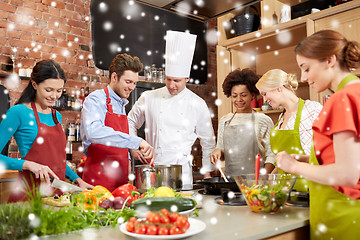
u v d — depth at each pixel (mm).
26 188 1643
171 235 862
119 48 4125
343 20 2707
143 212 1066
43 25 3754
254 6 3576
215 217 1154
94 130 1890
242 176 1268
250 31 3346
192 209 1111
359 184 1065
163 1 1948
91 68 4027
